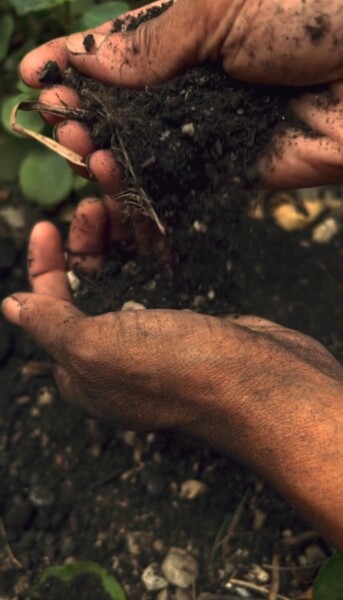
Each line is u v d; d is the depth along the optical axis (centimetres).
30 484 66
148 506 65
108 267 67
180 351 56
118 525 65
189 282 66
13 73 77
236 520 64
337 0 55
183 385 56
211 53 59
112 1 77
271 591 62
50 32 77
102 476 66
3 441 67
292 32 56
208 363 56
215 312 66
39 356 69
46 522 65
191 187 62
